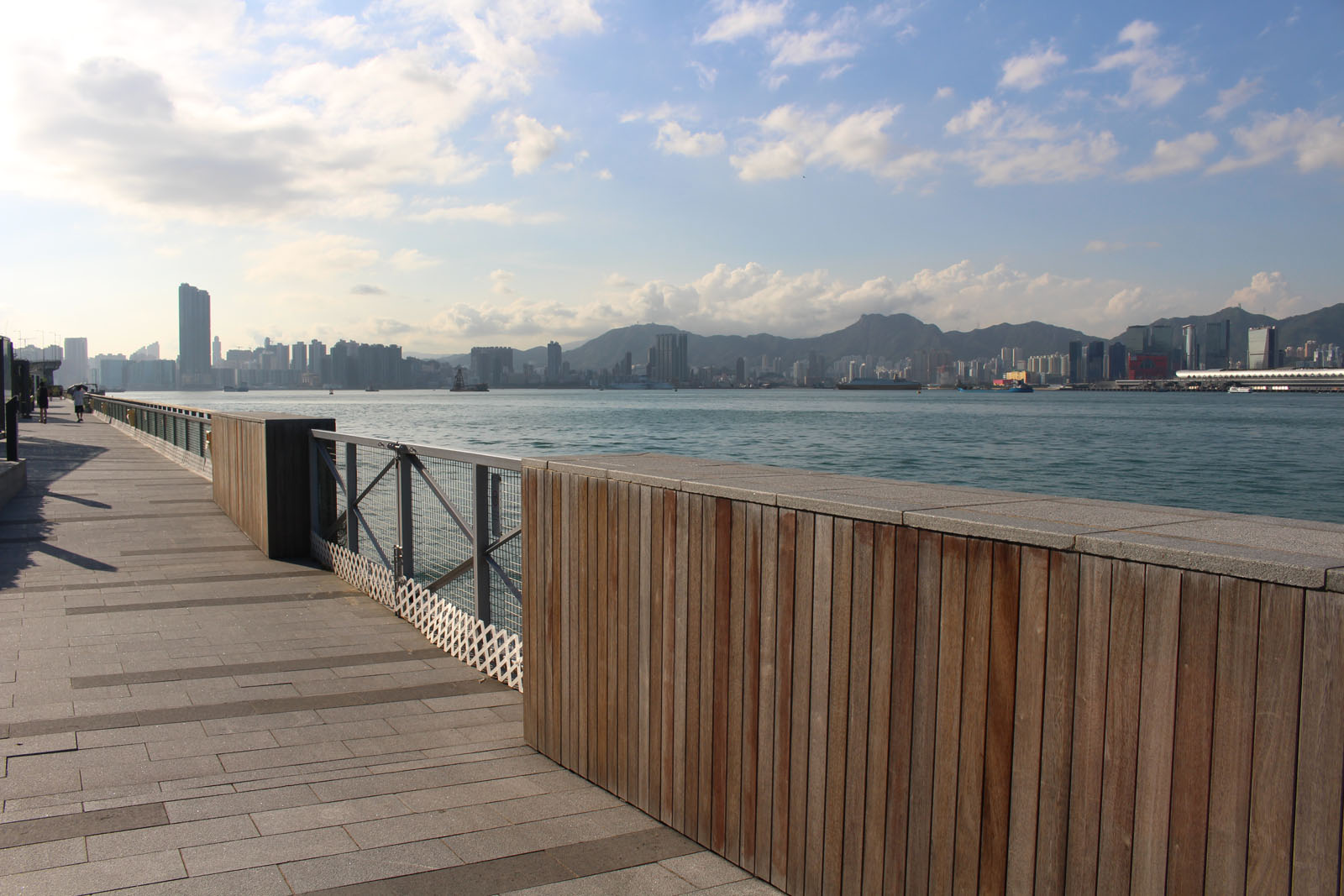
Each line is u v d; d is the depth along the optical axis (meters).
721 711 3.39
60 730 4.82
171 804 3.89
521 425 73.69
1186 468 40.41
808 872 3.02
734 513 3.29
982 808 2.45
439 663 6.23
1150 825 2.09
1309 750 1.81
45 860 3.35
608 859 3.43
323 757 4.54
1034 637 2.32
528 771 4.39
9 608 7.44
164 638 6.64
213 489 13.73
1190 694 2.01
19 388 43.16
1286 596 1.84
